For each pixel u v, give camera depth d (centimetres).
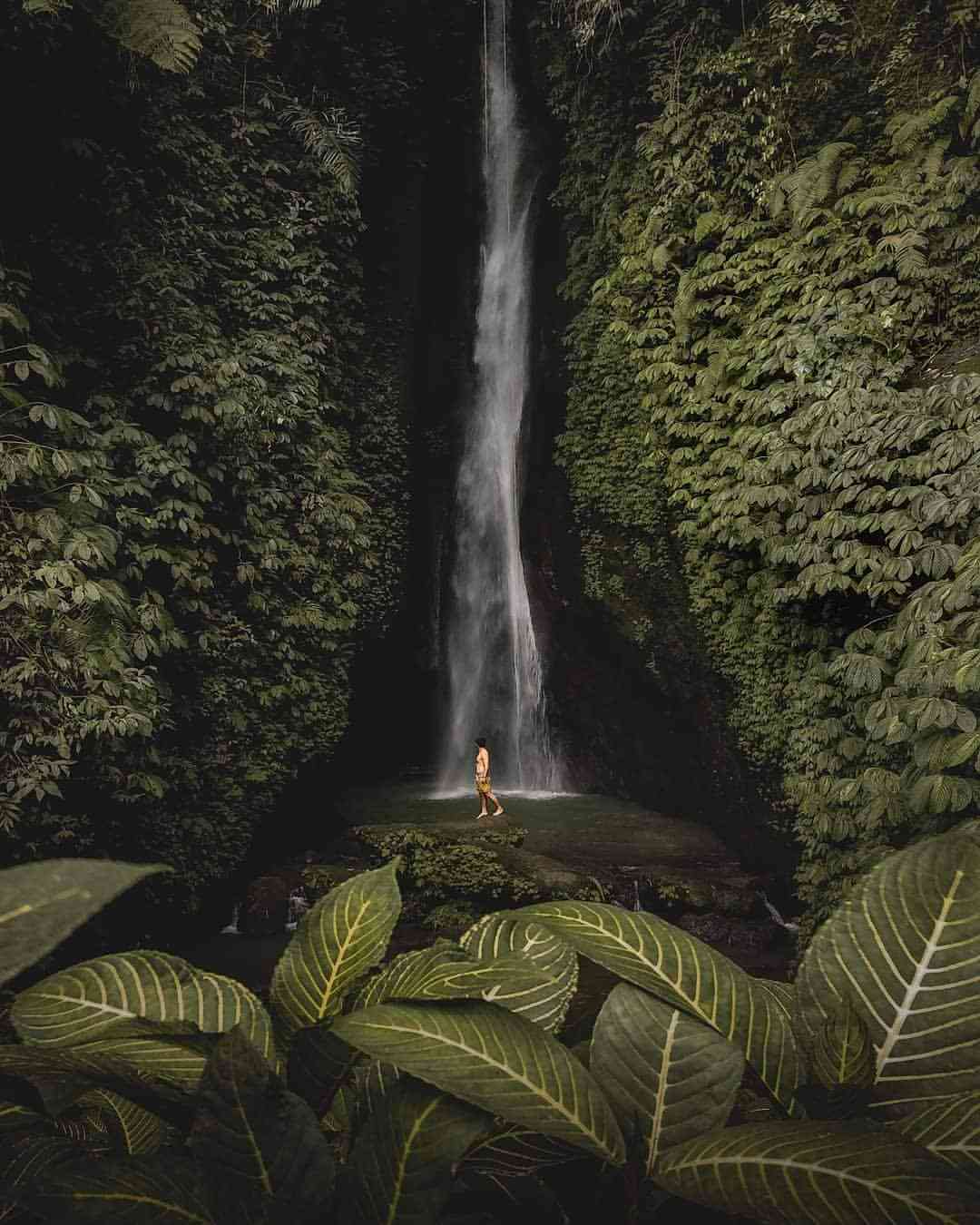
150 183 963
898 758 792
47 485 771
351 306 1181
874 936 65
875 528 796
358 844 1079
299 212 1108
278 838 1092
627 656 1298
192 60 779
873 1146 53
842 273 925
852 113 999
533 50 1369
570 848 1146
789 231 988
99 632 764
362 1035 59
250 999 70
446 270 1591
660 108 1135
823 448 855
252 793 998
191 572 938
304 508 1054
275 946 909
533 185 1529
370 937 74
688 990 68
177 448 913
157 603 852
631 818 1321
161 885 864
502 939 79
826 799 838
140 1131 76
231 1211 54
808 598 884
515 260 1565
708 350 1036
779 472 907
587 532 1289
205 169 1009
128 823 836
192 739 953
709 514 991
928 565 743
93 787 786
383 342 1268
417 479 1548
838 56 1002
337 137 1108
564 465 1255
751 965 884
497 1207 67
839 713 875
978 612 673
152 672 872
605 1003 65
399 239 1318
